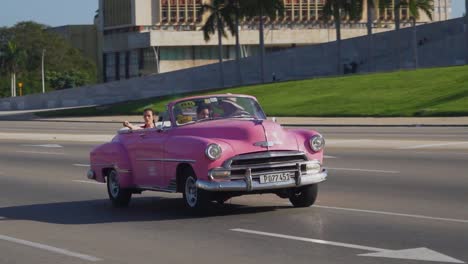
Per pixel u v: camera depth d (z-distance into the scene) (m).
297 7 186.62
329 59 128.12
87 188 25.97
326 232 15.88
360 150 35.16
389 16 189.25
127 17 191.12
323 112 75.81
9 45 182.38
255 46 187.25
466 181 23.02
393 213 18.00
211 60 186.50
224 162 17.52
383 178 24.75
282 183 17.72
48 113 111.38
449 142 37.16
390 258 13.23
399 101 75.75
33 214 20.64
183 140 18.36
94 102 136.50
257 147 17.64
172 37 183.12
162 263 13.74
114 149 20.95
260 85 106.38
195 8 188.62
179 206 20.75
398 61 122.12
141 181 20.17
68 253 15.03
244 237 15.75
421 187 22.23
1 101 143.00
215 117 19.14
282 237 15.53
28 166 34.75
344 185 23.58
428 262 12.85
